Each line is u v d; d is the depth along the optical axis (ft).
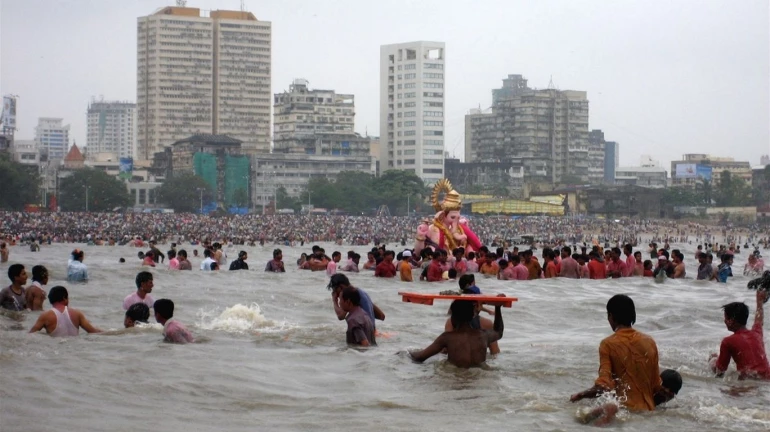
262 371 46.44
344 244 392.47
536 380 45.52
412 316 73.97
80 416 36.40
